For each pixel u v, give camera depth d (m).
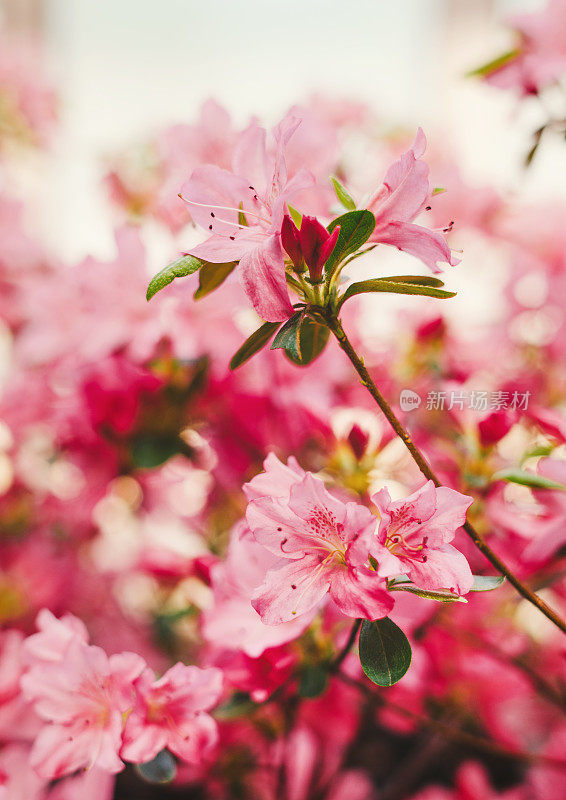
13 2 1.50
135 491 0.87
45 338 0.77
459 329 0.83
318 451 0.77
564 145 0.76
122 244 0.74
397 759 0.90
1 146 1.17
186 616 0.87
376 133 0.93
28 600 0.93
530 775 0.82
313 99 0.92
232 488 0.79
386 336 0.82
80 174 1.54
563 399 0.83
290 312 0.56
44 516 0.99
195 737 0.60
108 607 1.02
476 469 0.68
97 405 0.76
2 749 0.71
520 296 0.87
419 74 1.54
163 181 0.79
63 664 0.61
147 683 0.60
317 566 0.57
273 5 1.51
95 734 0.61
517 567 0.68
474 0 1.46
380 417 0.71
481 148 1.46
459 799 0.81
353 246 0.57
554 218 0.86
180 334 0.73
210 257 0.57
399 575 0.58
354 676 0.69
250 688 0.63
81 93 1.55
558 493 0.65
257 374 0.76
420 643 0.74
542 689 0.75
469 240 0.94
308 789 0.80
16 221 0.97
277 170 0.58
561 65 0.71
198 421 0.78
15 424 0.87
